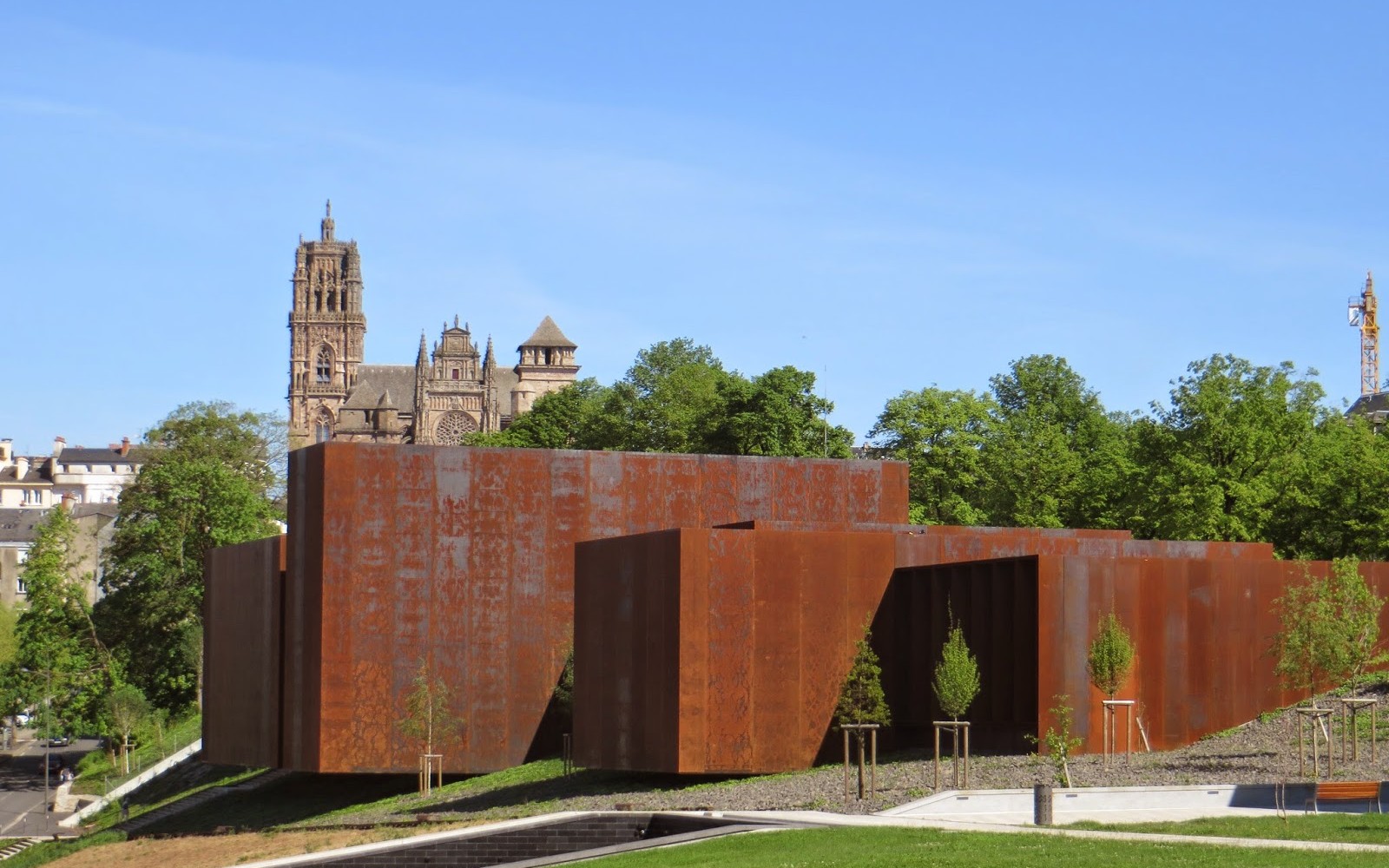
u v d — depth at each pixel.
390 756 61.06
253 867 39.94
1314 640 43.88
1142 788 38.16
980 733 50.78
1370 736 45.31
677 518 65.50
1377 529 78.62
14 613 161.88
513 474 63.34
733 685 50.34
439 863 40.47
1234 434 82.44
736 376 128.62
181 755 95.56
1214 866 28.36
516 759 62.31
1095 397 127.06
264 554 68.81
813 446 106.19
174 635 109.25
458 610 62.25
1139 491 85.31
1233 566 51.12
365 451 61.94
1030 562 48.78
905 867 29.66
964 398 101.31
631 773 54.66
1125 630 49.09
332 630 61.00
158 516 110.38
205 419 123.50
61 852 65.62
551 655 63.00
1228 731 49.84
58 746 137.25
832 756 51.28
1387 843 31.56
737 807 42.44
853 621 52.28
